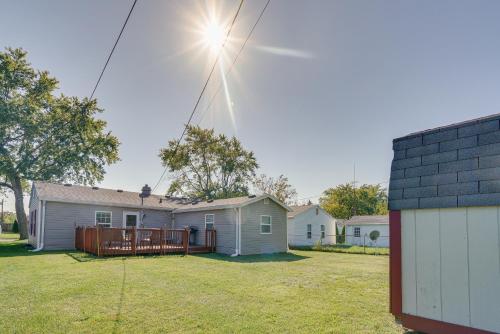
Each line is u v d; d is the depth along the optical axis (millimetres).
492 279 3066
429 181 3656
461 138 3441
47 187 16812
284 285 7152
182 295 6000
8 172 21078
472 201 3234
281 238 17438
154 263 10711
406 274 3758
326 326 4344
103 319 4516
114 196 18750
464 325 3213
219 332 4082
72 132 23781
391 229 3971
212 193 34031
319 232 28922
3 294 5895
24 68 22156
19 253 13336
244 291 6441
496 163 3111
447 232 3455
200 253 15414
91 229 13508
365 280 7930
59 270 8711
